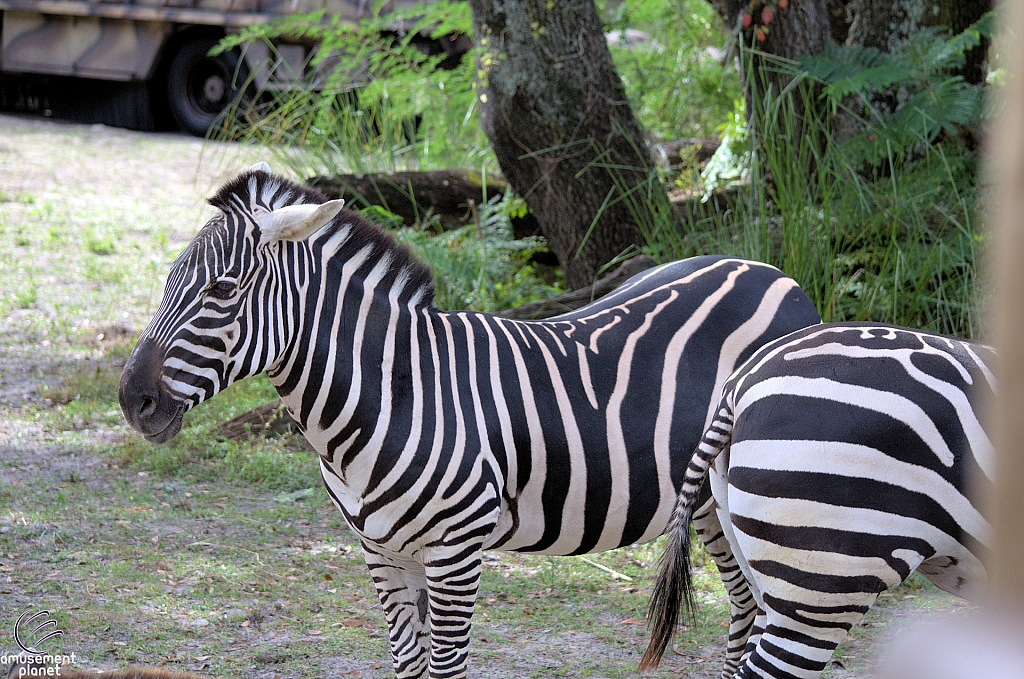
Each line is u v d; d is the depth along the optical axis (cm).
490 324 397
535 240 1023
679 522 344
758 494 311
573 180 888
